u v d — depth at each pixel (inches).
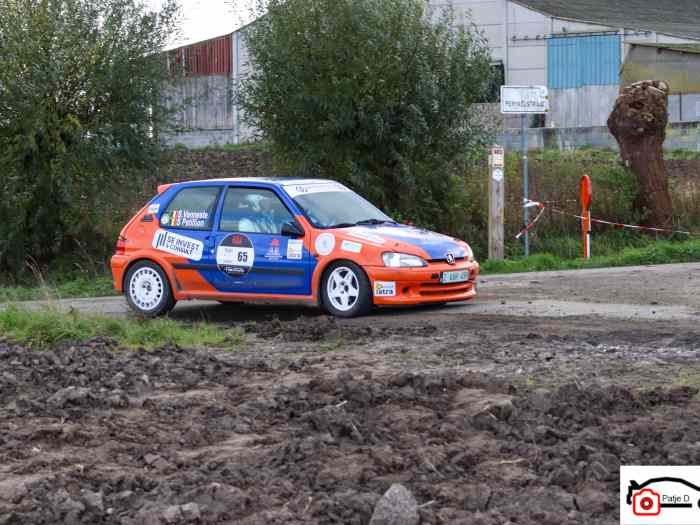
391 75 791.1
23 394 311.0
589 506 196.2
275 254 482.9
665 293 509.4
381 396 283.7
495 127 852.6
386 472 221.3
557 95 1980.8
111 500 206.5
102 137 797.9
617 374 315.0
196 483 215.2
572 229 844.6
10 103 781.3
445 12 839.7
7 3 793.6
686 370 317.1
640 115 837.2
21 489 214.5
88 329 412.5
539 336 386.3
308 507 199.0
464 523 187.0
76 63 793.6
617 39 1935.3
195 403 291.9
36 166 803.4
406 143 795.4
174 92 853.8
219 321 491.5
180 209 510.9
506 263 726.5
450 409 274.8
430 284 470.6
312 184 506.9
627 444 235.8
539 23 1983.3
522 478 212.8
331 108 786.2
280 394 292.7
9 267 821.9
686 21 2305.6
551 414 263.0
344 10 788.6
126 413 283.0
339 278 470.0
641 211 850.1
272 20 805.2
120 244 521.0
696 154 1348.4
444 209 825.5
